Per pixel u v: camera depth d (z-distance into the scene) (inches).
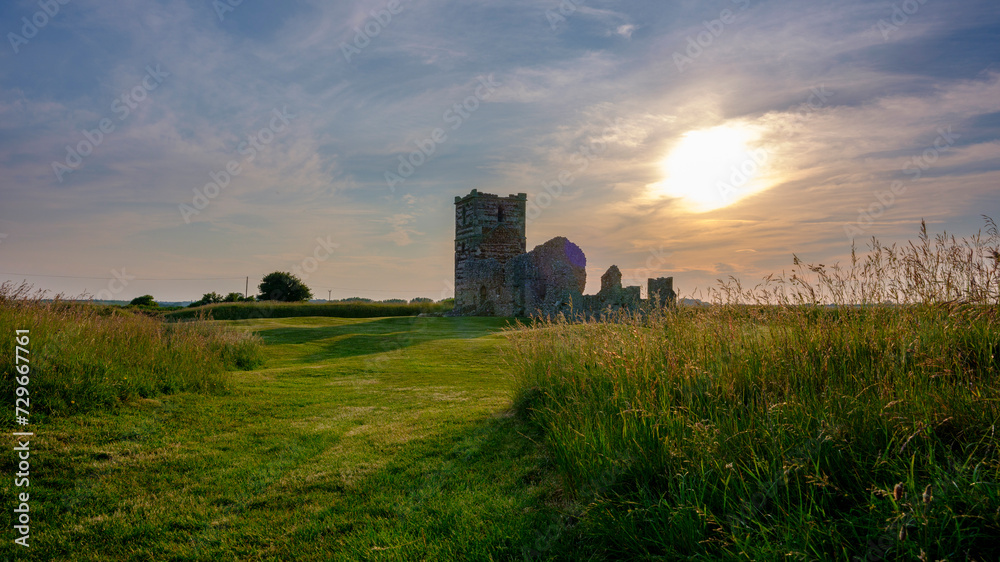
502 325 1018.7
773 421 134.3
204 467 200.1
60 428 220.7
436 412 287.0
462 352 589.0
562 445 176.2
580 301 1126.4
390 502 167.2
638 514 125.8
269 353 637.9
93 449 206.1
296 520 157.2
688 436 144.6
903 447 104.7
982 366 147.2
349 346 700.0
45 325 296.2
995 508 90.4
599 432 165.6
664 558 110.2
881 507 99.3
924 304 173.0
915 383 137.7
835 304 191.0
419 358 549.6
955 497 94.4
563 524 138.3
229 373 412.2
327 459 210.1
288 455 214.5
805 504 112.3
